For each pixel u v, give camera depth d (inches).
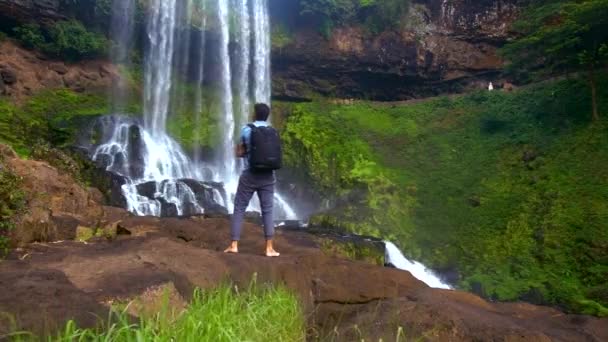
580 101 958.4
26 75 916.0
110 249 252.4
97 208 403.2
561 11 924.0
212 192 797.9
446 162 981.2
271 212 280.5
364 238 679.7
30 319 141.2
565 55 964.6
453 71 1258.6
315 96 1253.7
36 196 319.6
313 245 419.5
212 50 1151.6
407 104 1210.0
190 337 130.4
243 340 142.3
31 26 922.1
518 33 1206.3
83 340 126.1
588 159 813.9
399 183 917.2
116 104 1011.3
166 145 988.6
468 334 223.5
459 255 734.5
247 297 194.5
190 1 1113.4
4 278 177.6
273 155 268.2
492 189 860.0
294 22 1226.0
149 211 703.1
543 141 913.5
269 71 1214.9
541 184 807.1
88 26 1011.9
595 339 287.9
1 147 351.3
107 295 168.7
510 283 636.1
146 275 194.7
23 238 264.2
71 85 973.8
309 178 974.4
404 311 237.6
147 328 127.9
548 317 341.4
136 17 1049.5
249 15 1197.1
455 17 1245.1
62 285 172.9
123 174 853.2
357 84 1272.1
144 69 1088.2
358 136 1082.7
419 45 1235.9
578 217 695.1
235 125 1126.4
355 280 294.7
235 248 274.2
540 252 671.8
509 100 1087.0
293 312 194.5
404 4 1231.5
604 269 609.6
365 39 1235.2
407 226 806.5
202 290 181.9
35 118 848.3
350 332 224.8
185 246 257.1
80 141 869.8
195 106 1117.1
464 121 1086.4
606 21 871.1
